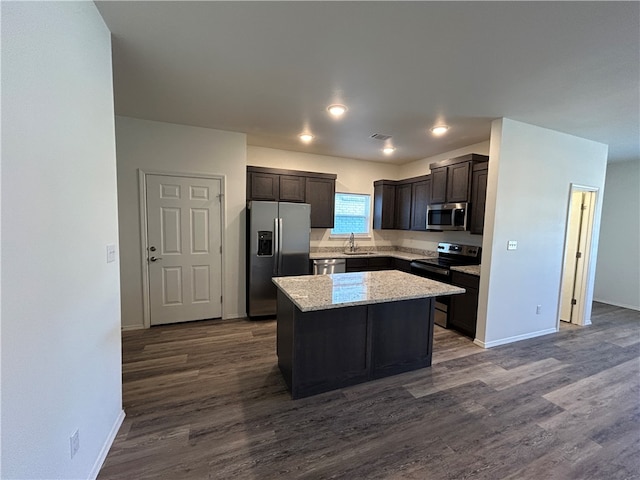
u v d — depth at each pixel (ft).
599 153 12.16
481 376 8.39
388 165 18.29
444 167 13.19
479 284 10.62
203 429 6.05
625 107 8.54
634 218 15.38
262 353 9.55
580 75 6.80
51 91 3.66
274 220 12.80
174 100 8.84
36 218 3.36
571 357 9.71
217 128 11.69
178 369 8.47
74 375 4.23
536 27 5.14
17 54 3.05
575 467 5.28
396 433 6.06
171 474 4.96
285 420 6.39
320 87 7.78
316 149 14.89
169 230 11.66
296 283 8.31
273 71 7.00
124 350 9.63
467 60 6.30
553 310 11.90
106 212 5.36
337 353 7.59
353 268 15.38
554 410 6.89
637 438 6.03
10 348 2.97
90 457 4.75
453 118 9.81
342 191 17.03
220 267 12.59
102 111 5.19
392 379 8.19
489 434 6.08
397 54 6.15
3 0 2.85
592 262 12.85
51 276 3.66
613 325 12.99
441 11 4.78
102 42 5.18
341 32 5.46
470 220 11.97
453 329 12.13
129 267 11.18
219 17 5.10
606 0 4.42
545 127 10.50
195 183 11.86
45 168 3.54
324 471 5.09
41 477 3.46
